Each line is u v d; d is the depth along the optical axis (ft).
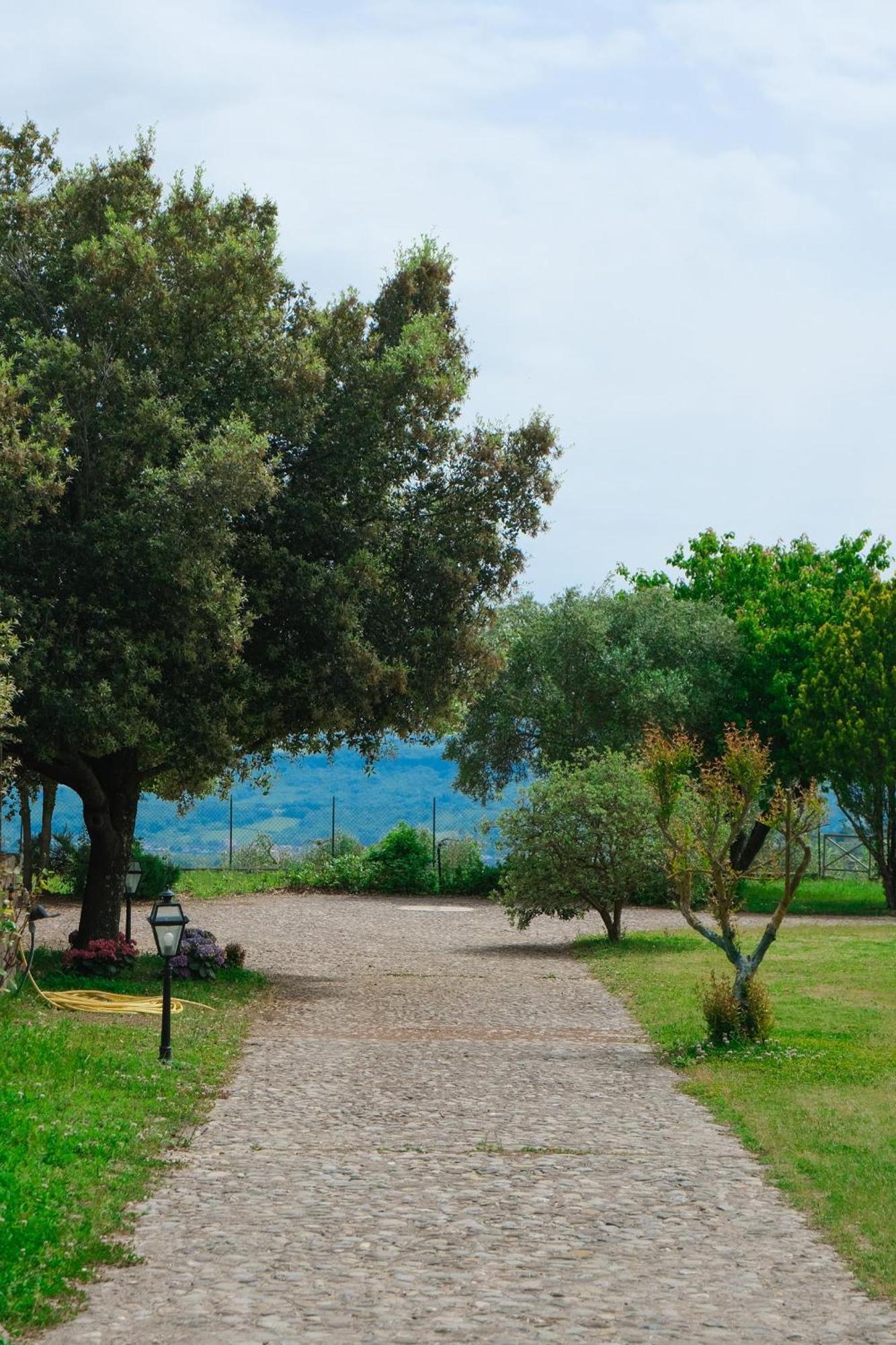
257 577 56.65
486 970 65.16
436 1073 37.60
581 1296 18.79
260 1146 28.17
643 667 121.60
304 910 98.78
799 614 127.13
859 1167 26.27
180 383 54.95
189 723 52.95
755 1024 41.14
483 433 61.16
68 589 51.67
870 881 130.31
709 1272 20.04
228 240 55.11
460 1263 20.21
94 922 58.95
